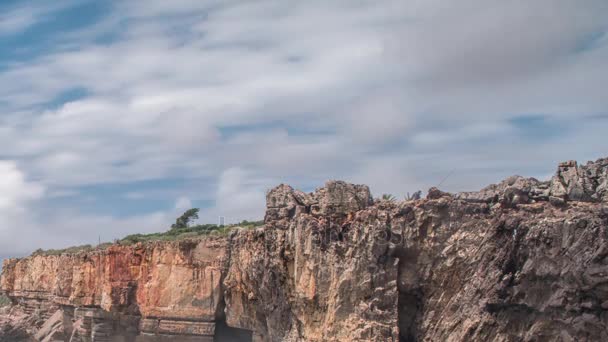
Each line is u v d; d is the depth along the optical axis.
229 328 89.38
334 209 67.69
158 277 92.56
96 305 104.00
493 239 57.72
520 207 57.47
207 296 88.56
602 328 51.22
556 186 56.44
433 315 60.62
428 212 60.97
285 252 69.62
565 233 52.38
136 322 96.31
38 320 125.56
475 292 57.88
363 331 60.94
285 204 71.62
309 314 65.94
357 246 62.75
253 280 76.06
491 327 56.44
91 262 106.44
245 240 78.81
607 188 54.41
